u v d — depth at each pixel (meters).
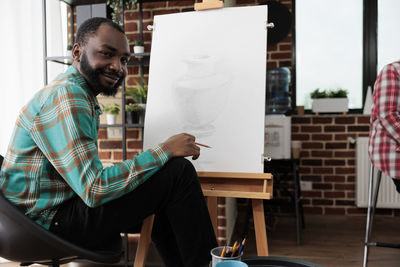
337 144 3.09
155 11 2.38
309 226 2.83
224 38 1.58
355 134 3.06
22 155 1.07
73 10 2.44
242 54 1.54
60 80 1.13
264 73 1.50
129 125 2.12
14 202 1.07
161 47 1.66
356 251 2.28
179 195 1.16
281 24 2.38
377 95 1.79
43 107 1.03
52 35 2.37
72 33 2.43
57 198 1.10
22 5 2.29
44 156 1.07
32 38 2.31
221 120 1.51
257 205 1.38
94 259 1.03
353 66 3.22
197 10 1.65
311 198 3.15
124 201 1.11
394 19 3.16
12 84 2.26
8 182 1.09
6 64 2.25
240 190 1.41
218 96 1.54
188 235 1.16
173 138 1.19
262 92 1.49
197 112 1.54
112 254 1.11
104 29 1.16
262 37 1.54
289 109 3.00
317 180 3.13
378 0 3.17
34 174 1.07
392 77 1.74
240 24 1.58
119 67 1.19
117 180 1.03
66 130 1.00
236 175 1.41
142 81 2.37
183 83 1.59
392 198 2.92
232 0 2.80
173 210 1.17
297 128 3.15
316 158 3.13
